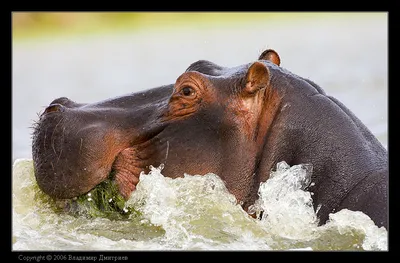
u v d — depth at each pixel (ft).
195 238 45.29
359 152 45.85
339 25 223.30
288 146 46.70
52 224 47.19
